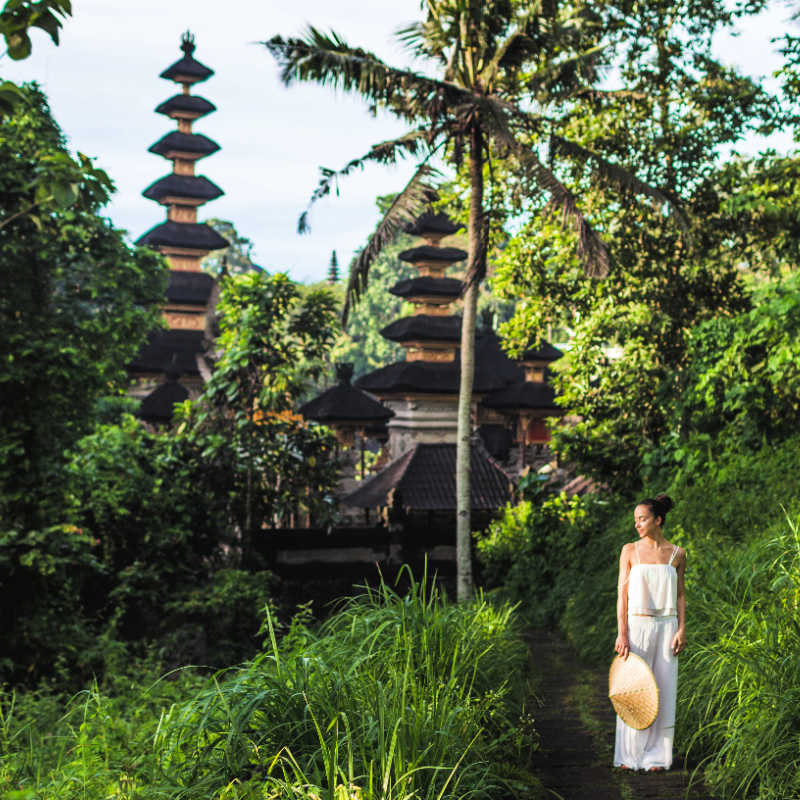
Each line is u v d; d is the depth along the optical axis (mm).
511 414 42281
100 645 15844
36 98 18438
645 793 5082
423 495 23922
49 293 18422
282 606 19625
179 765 4582
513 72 16328
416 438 35938
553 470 25266
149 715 7258
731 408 12617
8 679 15539
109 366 24797
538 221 19016
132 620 18172
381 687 4770
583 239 14664
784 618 5773
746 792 4777
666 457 14148
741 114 18484
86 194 9078
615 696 5547
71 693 14641
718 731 5422
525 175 15031
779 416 12414
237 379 20531
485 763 4859
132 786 4344
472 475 24844
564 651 10781
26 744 7574
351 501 24562
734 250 19000
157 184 49281
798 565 6547
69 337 17953
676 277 18938
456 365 36688
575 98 17219
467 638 6430
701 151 18500
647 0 18422
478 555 18641
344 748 4504
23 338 16547
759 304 13805
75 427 18203
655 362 19016
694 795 5000
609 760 5754
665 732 5500
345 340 89000
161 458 19438
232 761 4520
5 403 16688
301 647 5996
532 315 19766
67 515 17250
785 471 10898
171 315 47781
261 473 20328
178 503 19281
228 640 17719
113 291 21438
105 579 18422
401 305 92125
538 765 5707
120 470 18609
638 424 18250
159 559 18781
